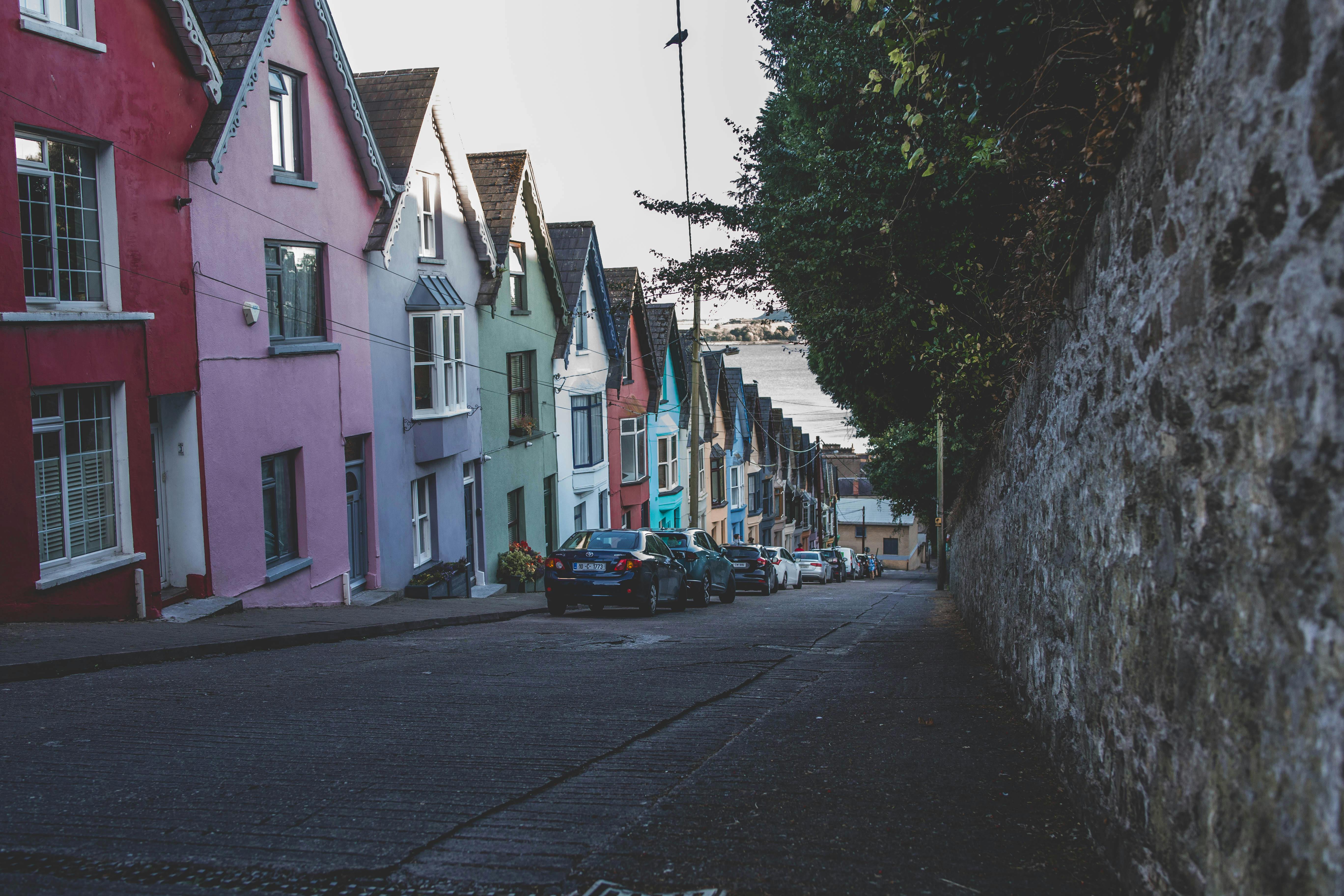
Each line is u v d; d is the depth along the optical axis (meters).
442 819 4.88
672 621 17.52
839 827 4.64
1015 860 4.20
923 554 92.62
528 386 27.55
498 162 26.34
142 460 13.20
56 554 12.15
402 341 20.52
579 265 30.23
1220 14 3.18
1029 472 7.12
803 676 9.52
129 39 12.97
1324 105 2.44
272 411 16.08
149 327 13.29
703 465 45.41
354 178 18.59
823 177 13.41
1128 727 3.96
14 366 11.27
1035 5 5.97
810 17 14.38
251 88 15.05
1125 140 4.28
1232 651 2.93
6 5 11.16
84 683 8.95
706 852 4.35
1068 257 5.43
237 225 15.15
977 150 8.64
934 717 6.97
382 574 19.69
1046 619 5.99
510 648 12.37
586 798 5.20
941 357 11.85
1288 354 2.61
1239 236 2.97
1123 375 4.27
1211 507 3.14
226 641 11.41
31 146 11.76
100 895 4.00
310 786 5.47
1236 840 2.86
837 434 99.94
